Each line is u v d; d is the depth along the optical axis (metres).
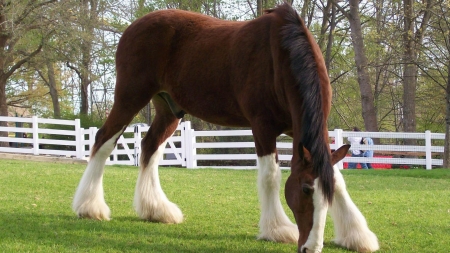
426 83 23.41
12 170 11.12
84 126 21.66
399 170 13.83
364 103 20.72
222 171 13.53
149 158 6.23
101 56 24.98
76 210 5.98
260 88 5.01
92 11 22.42
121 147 19.02
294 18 4.86
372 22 21.67
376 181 11.29
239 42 5.29
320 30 26.20
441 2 15.30
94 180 6.01
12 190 8.17
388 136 14.63
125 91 6.02
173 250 4.67
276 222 5.05
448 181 11.46
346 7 23.25
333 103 30.02
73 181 9.55
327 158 4.02
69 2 21.42
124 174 11.35
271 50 4.95
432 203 7.91
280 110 4.96
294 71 4.56
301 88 4.41
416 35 17.22
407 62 16.70
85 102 29.56
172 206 6.14
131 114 6.06
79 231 5.29
